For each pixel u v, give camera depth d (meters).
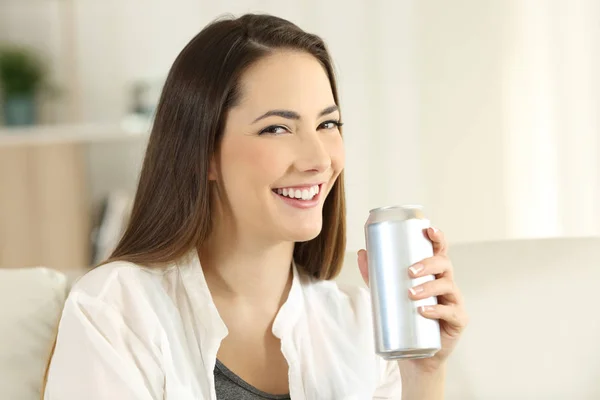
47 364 1.42
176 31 4.60
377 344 1.27
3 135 4.42
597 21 3.75
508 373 1.62
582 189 3.84
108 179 4.71
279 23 1.49
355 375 1.59
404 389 1.51
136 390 1.33
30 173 4.45
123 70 4.68
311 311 1.63
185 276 1.52
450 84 4.13
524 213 4.01
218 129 1.46
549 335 1.62
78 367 1.34
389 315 1.25
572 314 1.63
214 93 1.44
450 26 4.11
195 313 1.50
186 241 1.50
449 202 4.16
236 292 1.55
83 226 4.50
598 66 3.77
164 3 4.61
